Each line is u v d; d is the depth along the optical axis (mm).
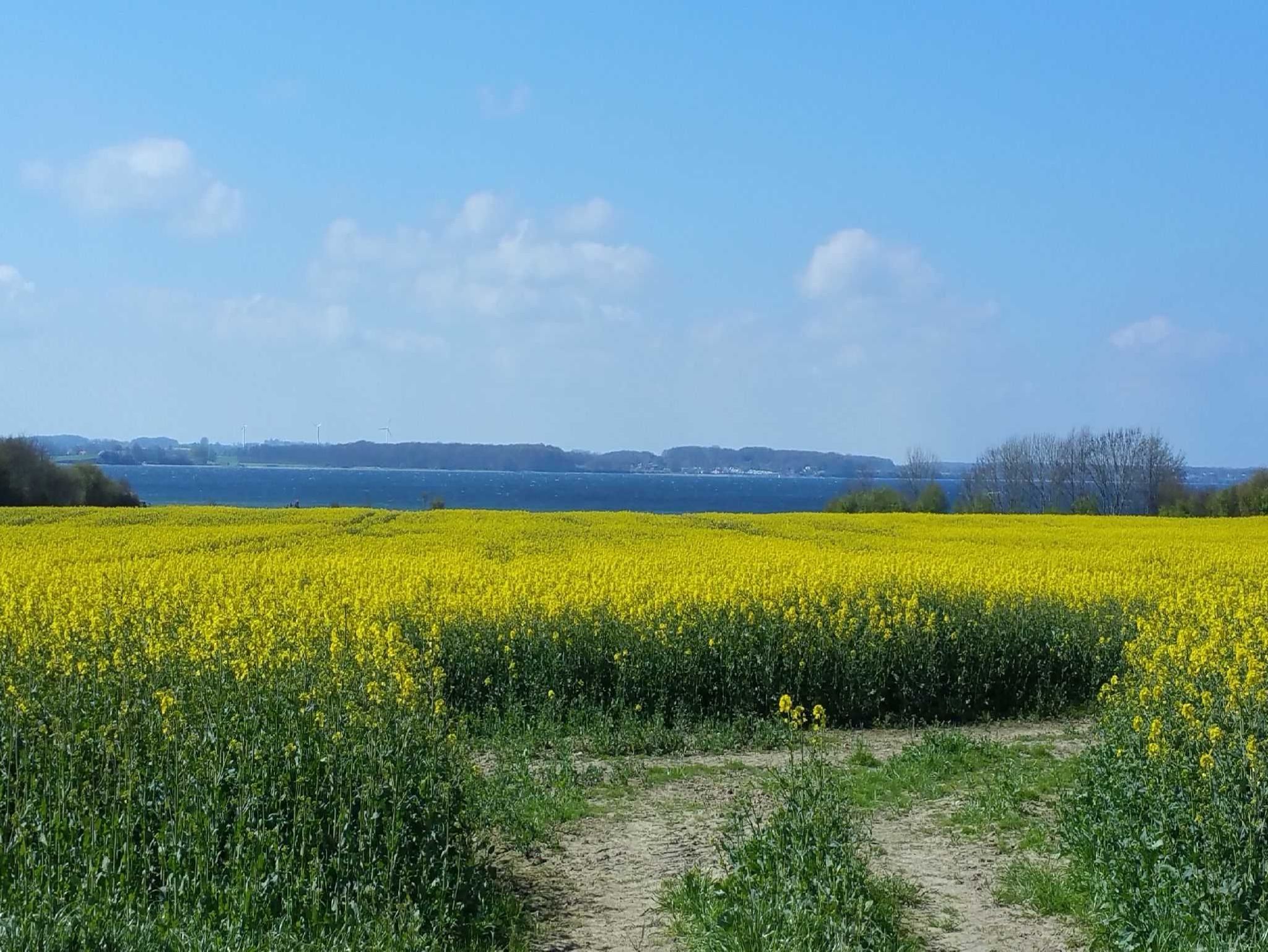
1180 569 25641
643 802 11508
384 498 152625
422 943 6941
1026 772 12383
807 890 7633
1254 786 7789
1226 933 6996
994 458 104062
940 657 16266
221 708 9297
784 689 15578
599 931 7938
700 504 153375
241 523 44219
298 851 7734
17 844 7207
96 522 43719
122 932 6359
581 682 15359
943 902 8500
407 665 11859
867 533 41156
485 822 9859
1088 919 7891
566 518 50156
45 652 12000
